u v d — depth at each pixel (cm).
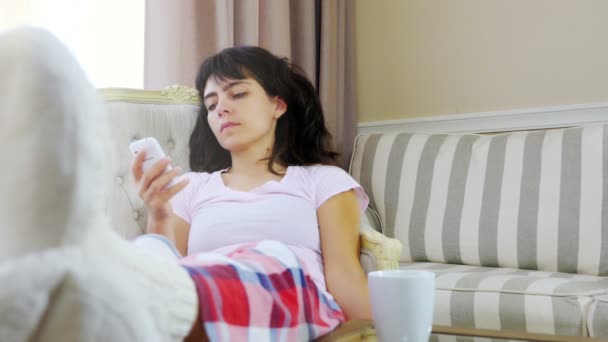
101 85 194
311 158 161
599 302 153
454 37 273
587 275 192
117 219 153
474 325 165
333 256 139
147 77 196
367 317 131
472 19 270
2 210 51
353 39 285
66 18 185
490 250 208
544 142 214
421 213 223
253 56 157
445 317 169
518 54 261
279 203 142
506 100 263
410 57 282
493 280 171
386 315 87
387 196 232
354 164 247
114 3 197
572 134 212
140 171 116
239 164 154
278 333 93
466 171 222
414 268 204
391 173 234
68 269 51
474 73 269
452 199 220
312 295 108
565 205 201
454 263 217
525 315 159
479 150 224
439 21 276
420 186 227
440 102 276
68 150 52
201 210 147
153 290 63
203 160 166
